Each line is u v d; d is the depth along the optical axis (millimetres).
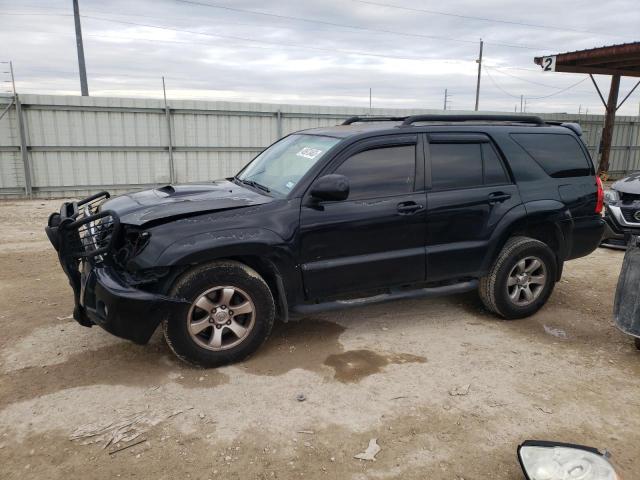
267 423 3256
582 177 5172
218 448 3016
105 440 3072
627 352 4336
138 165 14211
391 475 2816
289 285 4035
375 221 4207
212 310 3816
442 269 4551
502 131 4844
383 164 4312
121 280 3654
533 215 4797
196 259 3637
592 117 19547
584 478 2609
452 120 4703
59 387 3643
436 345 4402
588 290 5977
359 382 3764
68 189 13625
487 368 4008
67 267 3832
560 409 3457
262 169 4848
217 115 14773
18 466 2850
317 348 4309
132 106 13773
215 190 4457
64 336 4461
